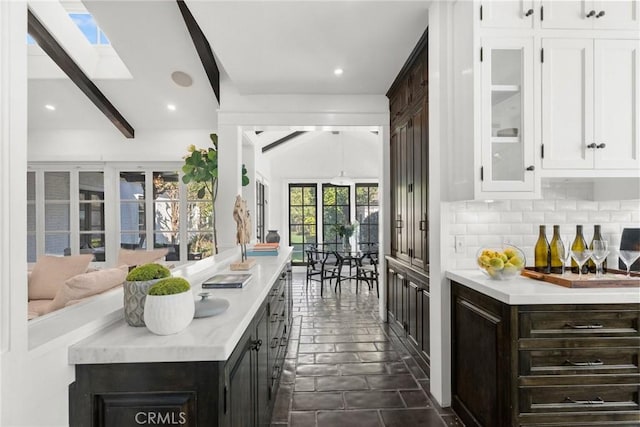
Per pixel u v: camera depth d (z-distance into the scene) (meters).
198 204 5.50
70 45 3.86
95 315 1.20
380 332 3.79
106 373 1.04
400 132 3.63
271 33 2.74
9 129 0.86
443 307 2.31
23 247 0.89
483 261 1.99
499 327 1.74
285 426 2.09
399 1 2.34
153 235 5.52
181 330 1.15
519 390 1.66
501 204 2.39
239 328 1.22
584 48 2.00
